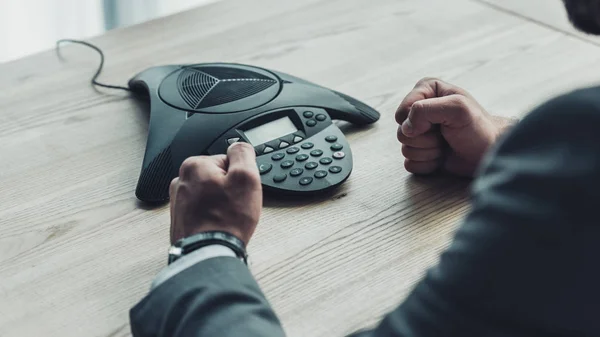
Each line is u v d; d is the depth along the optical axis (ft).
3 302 2.51
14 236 2.80
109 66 3.92
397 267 2.64
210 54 4.00
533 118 1.56
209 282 2.13
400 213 2.92
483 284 1.51
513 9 4.43
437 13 4.40
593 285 1.42
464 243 1.56
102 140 3.35
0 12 5.85
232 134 3.13
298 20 4.35
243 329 1.96
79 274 2.62
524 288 1.47
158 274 2.36
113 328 2.39
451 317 1.54
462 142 3.01
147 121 3.49
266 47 4.07
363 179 3.11
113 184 3.08
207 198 2.45
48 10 5.98
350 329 2.38
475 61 3.91
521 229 1.47
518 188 1.51
